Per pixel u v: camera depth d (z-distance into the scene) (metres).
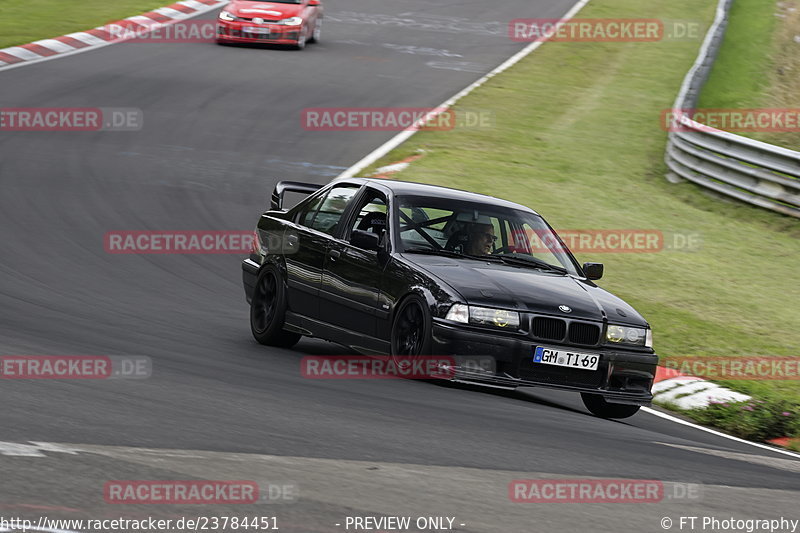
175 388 23.69
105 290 39.62
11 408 19.66
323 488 16.42
